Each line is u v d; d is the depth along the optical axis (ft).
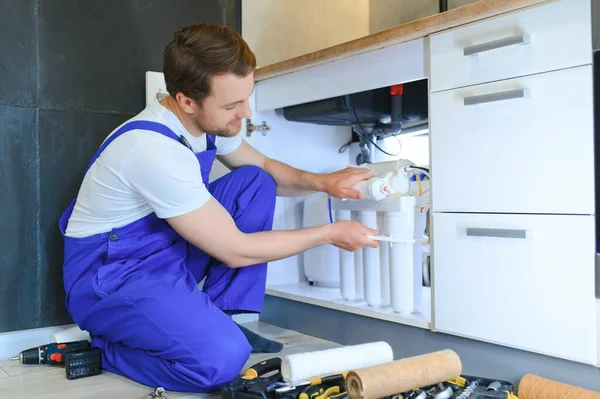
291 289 7.19
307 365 4.44
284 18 8.34
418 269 5.75
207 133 5.02
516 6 4.43
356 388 3.92
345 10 8.97
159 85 6.88
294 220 7.72
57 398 4.59
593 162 4.14
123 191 4.75
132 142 4.62
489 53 4.72
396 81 5.57
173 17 7.16
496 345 4.85
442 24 4.94
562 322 4.33
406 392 4.17
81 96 6.51
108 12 6.67
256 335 5.94
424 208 5.79
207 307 4.78
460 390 4.28
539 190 4.43
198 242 4.74
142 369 4.95
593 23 4.11
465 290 4.95
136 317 4.70
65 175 6.41
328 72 6.32
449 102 5.03
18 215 6.14
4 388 4.86
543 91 4.39
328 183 5.78
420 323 5.36
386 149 7.97
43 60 6.26
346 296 6.37
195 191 4.61
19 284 6.15
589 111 4.15
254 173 5.69
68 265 5.20
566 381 4.42
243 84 4.59
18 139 6.13
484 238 4.79
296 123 7.84
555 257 4.35
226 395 4.27
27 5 6.15
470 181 4.89
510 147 4.60
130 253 5.00
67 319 6.43
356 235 5.18
